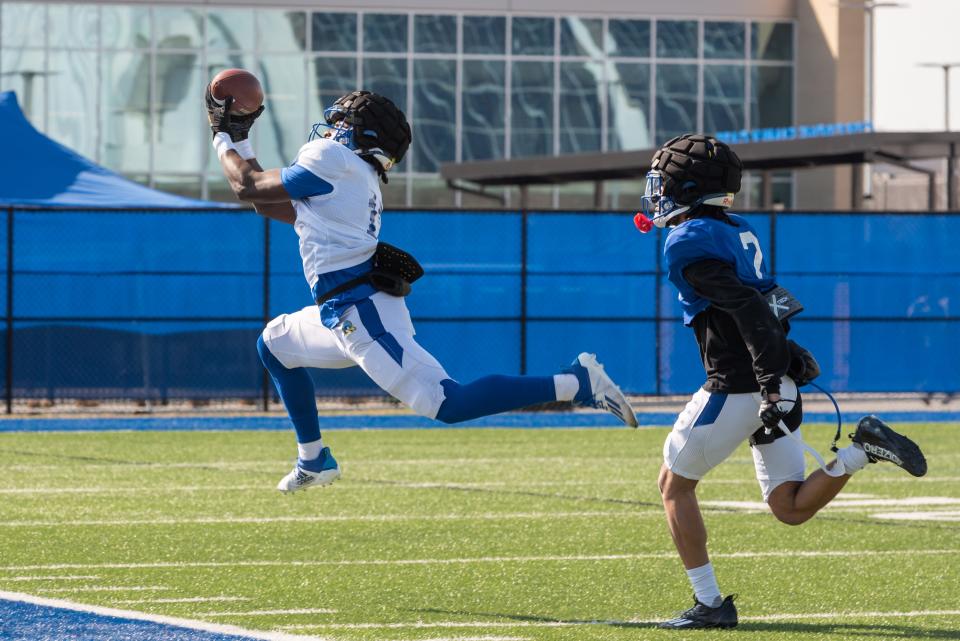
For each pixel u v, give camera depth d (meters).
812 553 29.95
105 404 70.75
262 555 29.31
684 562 22.28
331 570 27.56
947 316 72.44
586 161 94.75
